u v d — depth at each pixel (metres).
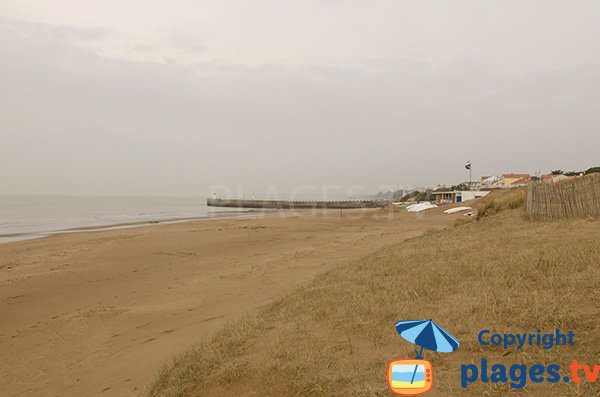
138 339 8.30
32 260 18.92
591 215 12.59
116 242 24.86
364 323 5.04
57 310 11.07
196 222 45.31
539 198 14.01
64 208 103.12
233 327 6.45
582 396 2.88
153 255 20.28
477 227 15.98
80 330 9.33
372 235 27.62
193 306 10.74
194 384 4.43
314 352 4.38
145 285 13.84
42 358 7.78
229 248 22.80
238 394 3.99
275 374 4.10
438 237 15.29
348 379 3.70
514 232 11.89
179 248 22.69
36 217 62.88
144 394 5.09
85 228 38.53
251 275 14.59
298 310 6.61
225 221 46.69
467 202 54.12
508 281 5.91
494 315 4.58
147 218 57.81
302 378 3.84
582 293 4.80
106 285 13.96
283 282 12.67
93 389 5.94
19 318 10.44
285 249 22.03
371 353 4.21
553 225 12.00
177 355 6.36
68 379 6.60
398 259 9.95
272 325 6.03
